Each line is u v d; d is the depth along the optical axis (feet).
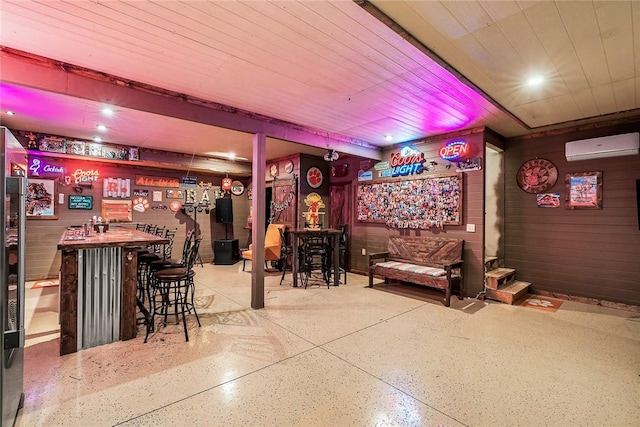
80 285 8.89
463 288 15.12
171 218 23.38
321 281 18.26
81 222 19.44
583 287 14.07
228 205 24.71
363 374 7.80
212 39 7.50
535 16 6.58
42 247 18.17
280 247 20.79
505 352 9.09
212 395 6.85
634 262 12.85
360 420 6.11
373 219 19.45
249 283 17.43
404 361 8.50
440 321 11.63
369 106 12.03
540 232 15.26
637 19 6.63
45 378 7.40
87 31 7.15
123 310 9.53
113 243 9.21
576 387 7.32
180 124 14.60
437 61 8.41
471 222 14.99
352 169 21.04
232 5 6.24
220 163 23.49
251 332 10.34
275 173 23.61
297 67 8.91
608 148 12.96
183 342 9.48
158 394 6.85
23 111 12.72
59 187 18.72
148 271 13.89
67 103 11.79
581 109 12.09
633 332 10.62
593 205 13.78
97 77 9.15
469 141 14.96
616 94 10.65
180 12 6.46
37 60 8.26
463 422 6.08
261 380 7.47
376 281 18.29
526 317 12.12
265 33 7.25
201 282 17.69
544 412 6.41
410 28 7.01
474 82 9.79
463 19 6.67
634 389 7.25
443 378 7.67
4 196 5.25
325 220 22.62
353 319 11.74
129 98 9.74
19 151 6.84
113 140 17.83
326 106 12.02
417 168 17.15
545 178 15.07
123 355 8.60
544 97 10.95
